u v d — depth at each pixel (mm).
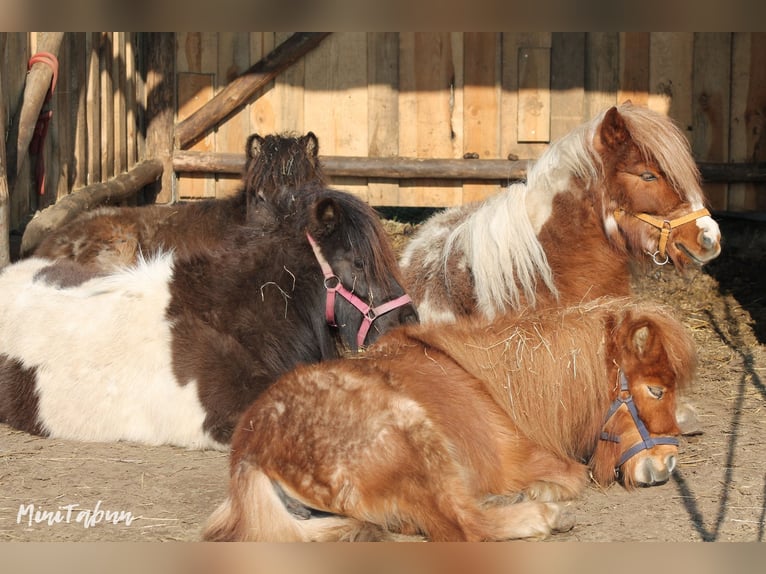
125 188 8984
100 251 8055
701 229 7227
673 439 6859
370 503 6566
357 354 7023
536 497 6801
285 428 6586
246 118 9461
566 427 6848
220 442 7148
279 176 8031
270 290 7238
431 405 6645
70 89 8594
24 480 6965
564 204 7336
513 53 9359
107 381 7230
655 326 6820
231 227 8094
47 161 8391
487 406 6789
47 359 7293
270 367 7207
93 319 7305
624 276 7398
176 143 9445
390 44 9383
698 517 6789
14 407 7320
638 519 6773
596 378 6844
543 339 6848
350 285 7199
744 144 9367
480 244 7355
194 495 6891
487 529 6559
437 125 9422
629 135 7254
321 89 9430
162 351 7211
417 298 7504
